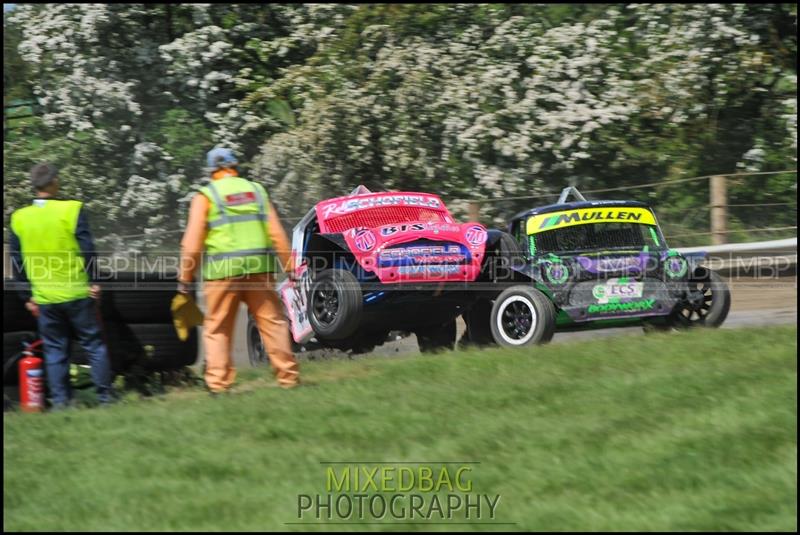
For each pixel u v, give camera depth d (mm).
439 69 79750
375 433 23156
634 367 28875
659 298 37250
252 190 29141
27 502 20109
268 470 21047
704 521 17422
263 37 87000
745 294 51875
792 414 22406
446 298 37812
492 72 76750
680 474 19547
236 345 49125
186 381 33906
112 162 82875
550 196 76062
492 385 27328
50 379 29688
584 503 18531
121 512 19094
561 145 75562
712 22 77812
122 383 32469
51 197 29578
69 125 81125
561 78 80062
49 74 82250
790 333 32188
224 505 19219
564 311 36688
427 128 79688
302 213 79812
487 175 75750
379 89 78750
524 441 21938
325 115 77562
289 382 29578
